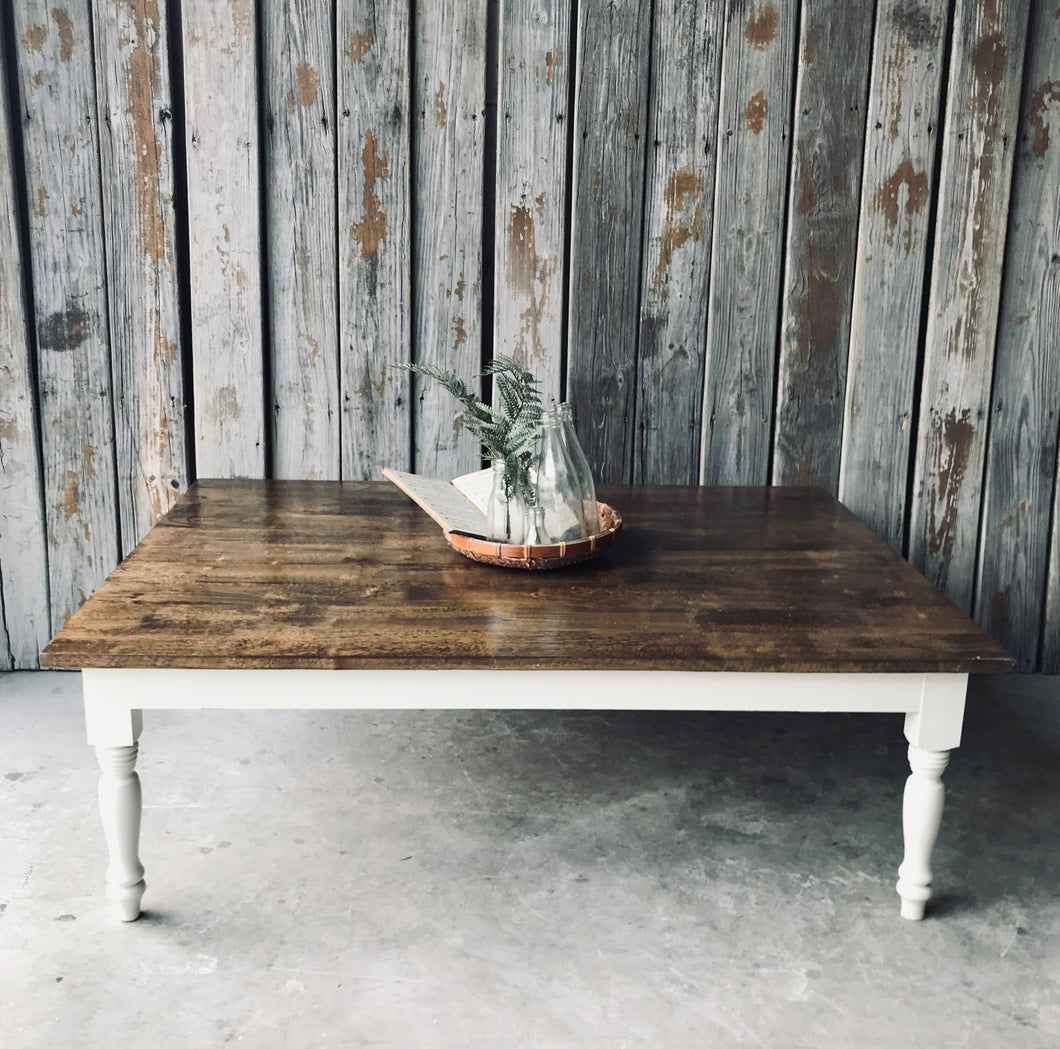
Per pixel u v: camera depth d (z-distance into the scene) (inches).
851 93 102.0
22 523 107.8
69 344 104.4
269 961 70.0
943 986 68.7
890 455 109.6
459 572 80.9
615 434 108.7
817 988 68.3
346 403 107.3
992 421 108.9
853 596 77.5
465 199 103.6
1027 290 106.3
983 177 103.2
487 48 102.2
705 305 106.2
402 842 83.0
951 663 67.4
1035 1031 65.2
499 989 67.8
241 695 67.9
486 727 101.7
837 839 84.5
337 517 93.8
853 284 106.0
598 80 101.1
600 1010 66.2
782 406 108.4
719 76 101.6
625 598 76.3
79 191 101.4
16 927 72.7
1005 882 79.5
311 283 104.7
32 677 109.7
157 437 107.0
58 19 98.0
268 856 80.9
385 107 101.1
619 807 88.4
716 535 91.4
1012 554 112.0
